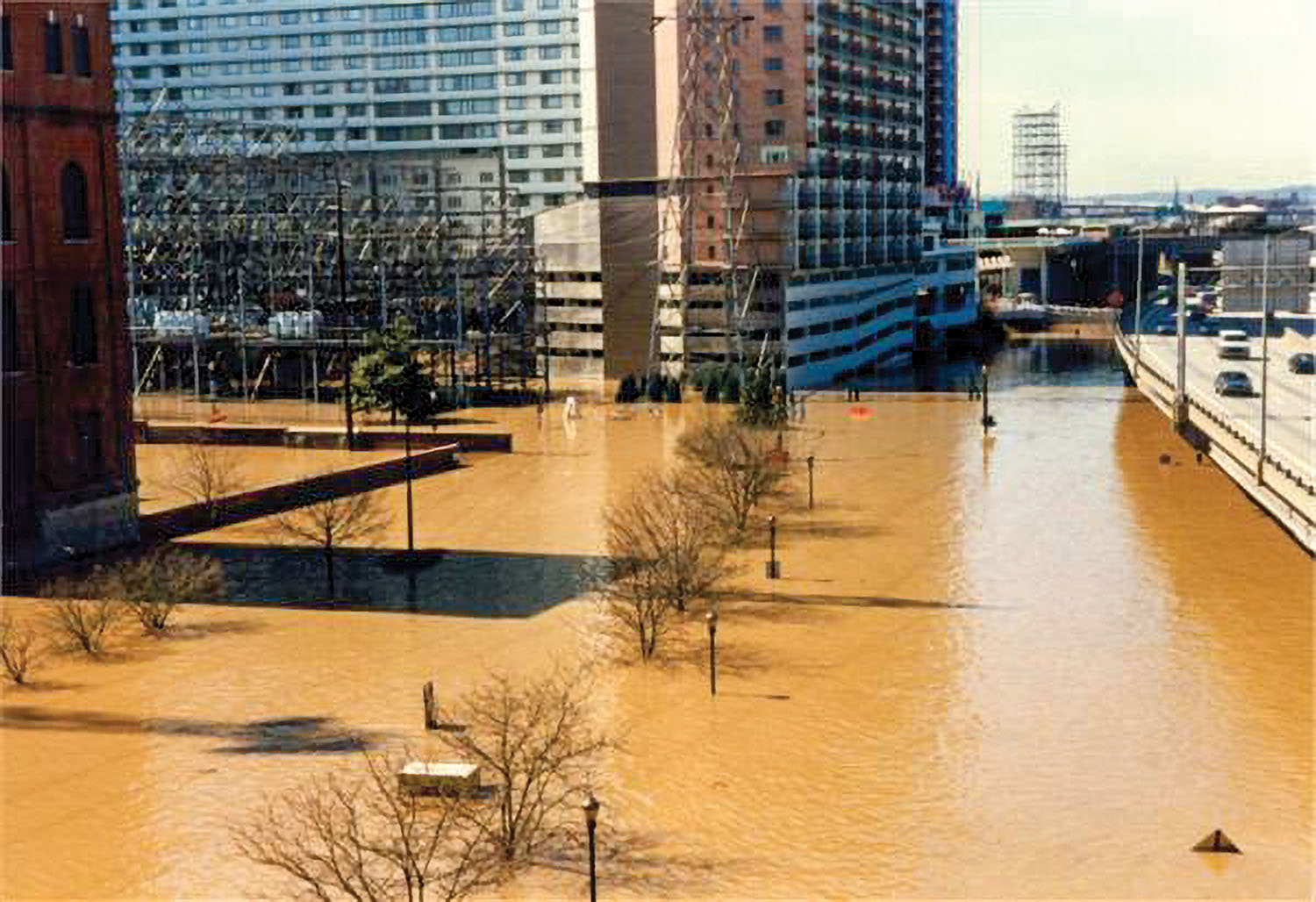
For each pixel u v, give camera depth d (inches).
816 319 5743.1
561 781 1612.9
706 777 1627.7
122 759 1721.2
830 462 3801.7
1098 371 6003.9
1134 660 2048.5
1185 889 1339.8
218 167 5595.5
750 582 2529.5
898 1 6643.7
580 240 5895.7
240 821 1525.6
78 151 2834.6
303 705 1913.1
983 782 1605.6
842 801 1553.9
